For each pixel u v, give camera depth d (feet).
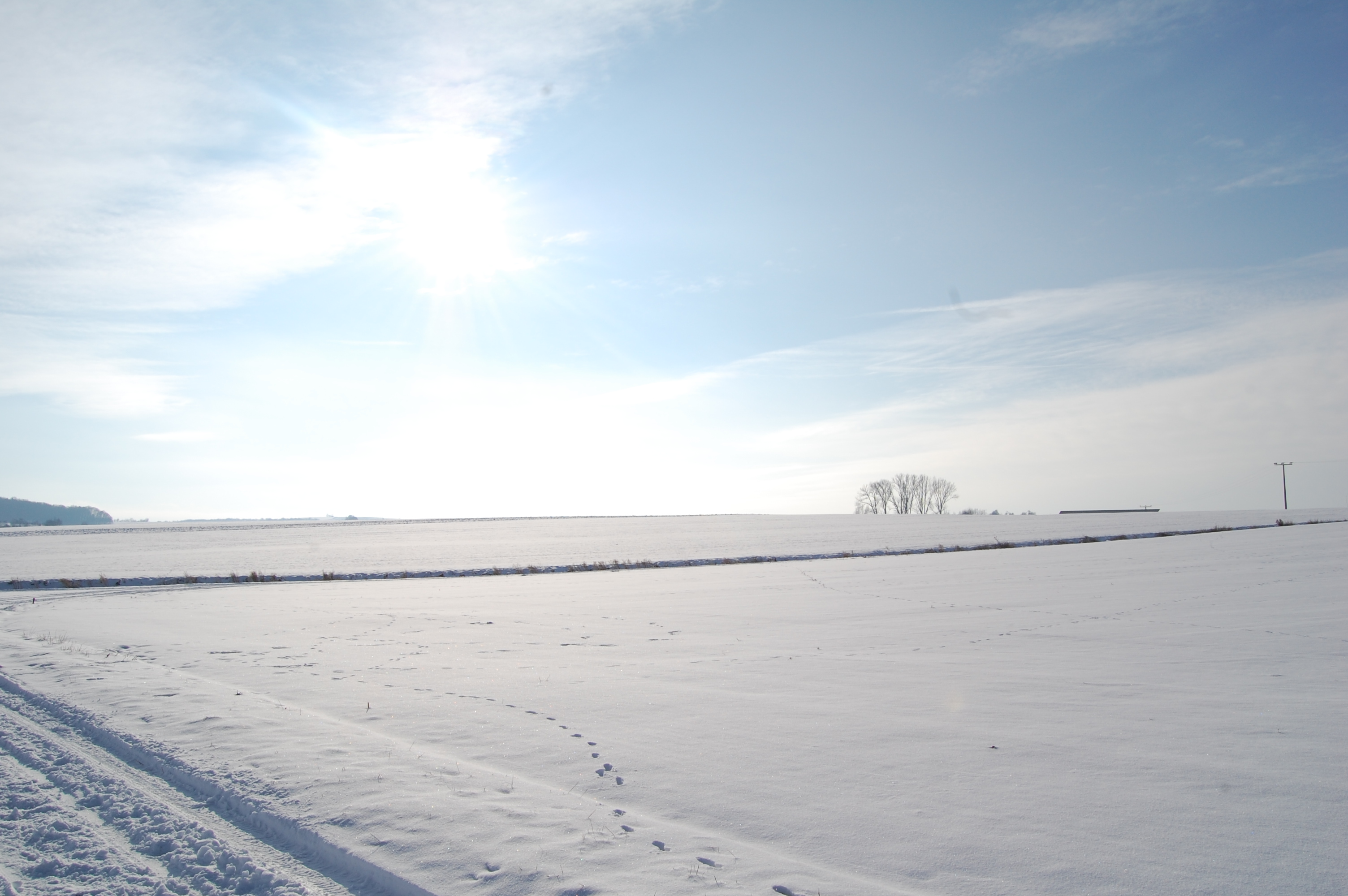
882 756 22.82
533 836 16.60
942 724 26.40
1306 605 54.39
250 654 44.14
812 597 74.38
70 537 311.27
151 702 29.78
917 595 72.33
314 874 15.71
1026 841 16.47
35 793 20.62
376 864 15.37
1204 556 101.81
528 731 26.08
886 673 35.83
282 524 487.61
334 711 29.07
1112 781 20.24
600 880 14.40
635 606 71.20
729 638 48.57
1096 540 153.07
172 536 314.55
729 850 16.01
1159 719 26.40
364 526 409.49
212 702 29.81
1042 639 44.78
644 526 326.65
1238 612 52.39
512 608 71.61
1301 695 29.43
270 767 21.56
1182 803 18.56
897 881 14.60
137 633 55.16
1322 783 19.72
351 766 21.58
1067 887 14.25
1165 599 61.36
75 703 29.94
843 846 16.31
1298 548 104.22
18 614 71.51
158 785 21.08
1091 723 26.14
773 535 219.82
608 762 22.52
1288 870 14.79
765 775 21.22
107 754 24.06
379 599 84.07
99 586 112.57
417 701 30.91
